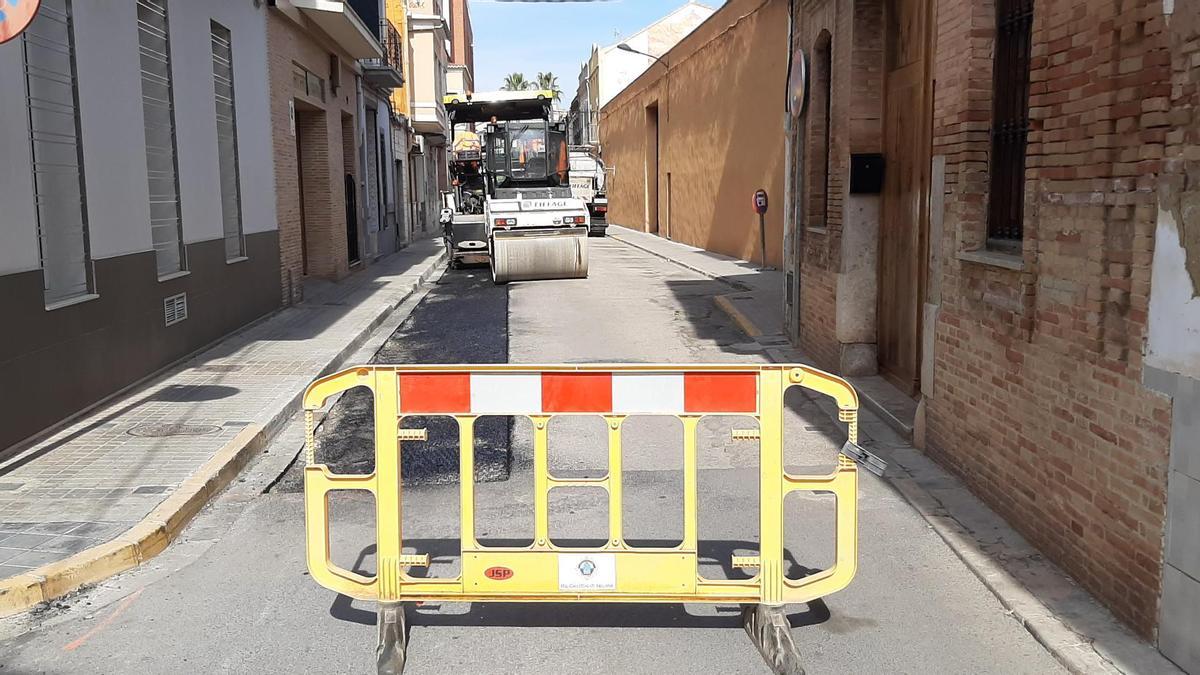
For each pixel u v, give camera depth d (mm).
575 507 6145
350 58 21016
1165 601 3984
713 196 27125
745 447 7551
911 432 7508
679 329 13375
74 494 6082
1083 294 4633
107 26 8617
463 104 24344
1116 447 4355
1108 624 4332
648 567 4254
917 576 5023
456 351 11891
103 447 7109
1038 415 5172
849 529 4246
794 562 5227
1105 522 4473
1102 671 3938
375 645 4359
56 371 7559
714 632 4500
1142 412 4125
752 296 16188
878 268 9508
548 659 4234
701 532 5691
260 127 13930
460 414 4242
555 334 12984
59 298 7863
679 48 31453
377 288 18031
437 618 4645
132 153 9117
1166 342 3934
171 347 10164
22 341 7027
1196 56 3701
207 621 4617
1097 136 4457
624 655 4266
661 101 35281
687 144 30656
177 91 10539
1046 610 4504
